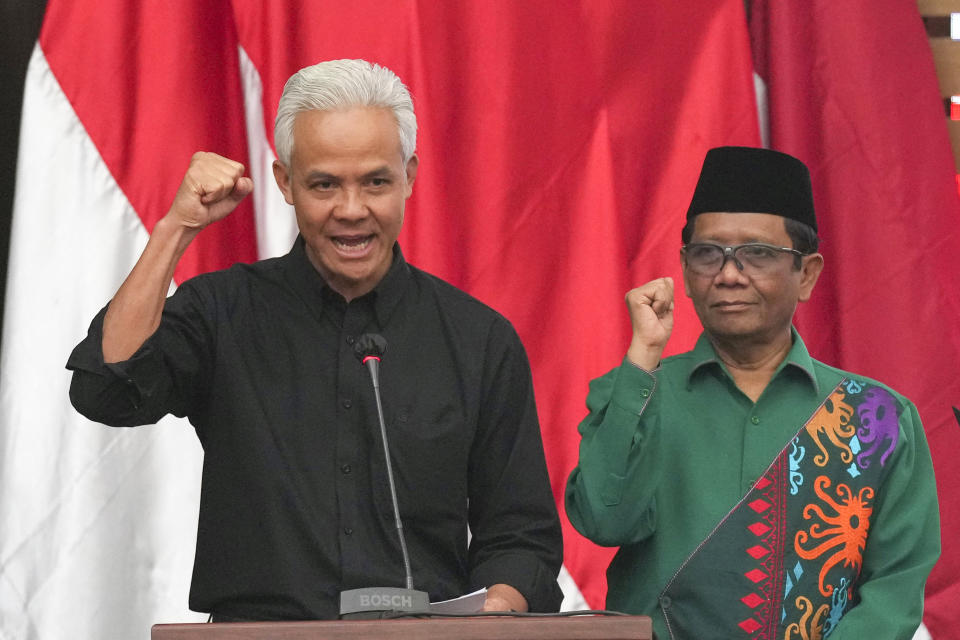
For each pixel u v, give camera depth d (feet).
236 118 46.39
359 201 28.68
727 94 46.96
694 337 45.65
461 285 45.65
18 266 44.27
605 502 31.22
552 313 45.55
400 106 29.53
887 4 47.62
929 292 46.32
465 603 24.99
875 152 47.01
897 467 32.99
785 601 31.45
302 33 45.60
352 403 29.66
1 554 42.96
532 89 46.39
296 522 28.66
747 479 32.37
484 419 30.76
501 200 45.85
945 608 44.11
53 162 44.78
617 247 45.78
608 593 33.65
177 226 27.91
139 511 44.06
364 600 23.16
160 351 28.48
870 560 32.81
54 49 45.34
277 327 30.48
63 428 43.78
